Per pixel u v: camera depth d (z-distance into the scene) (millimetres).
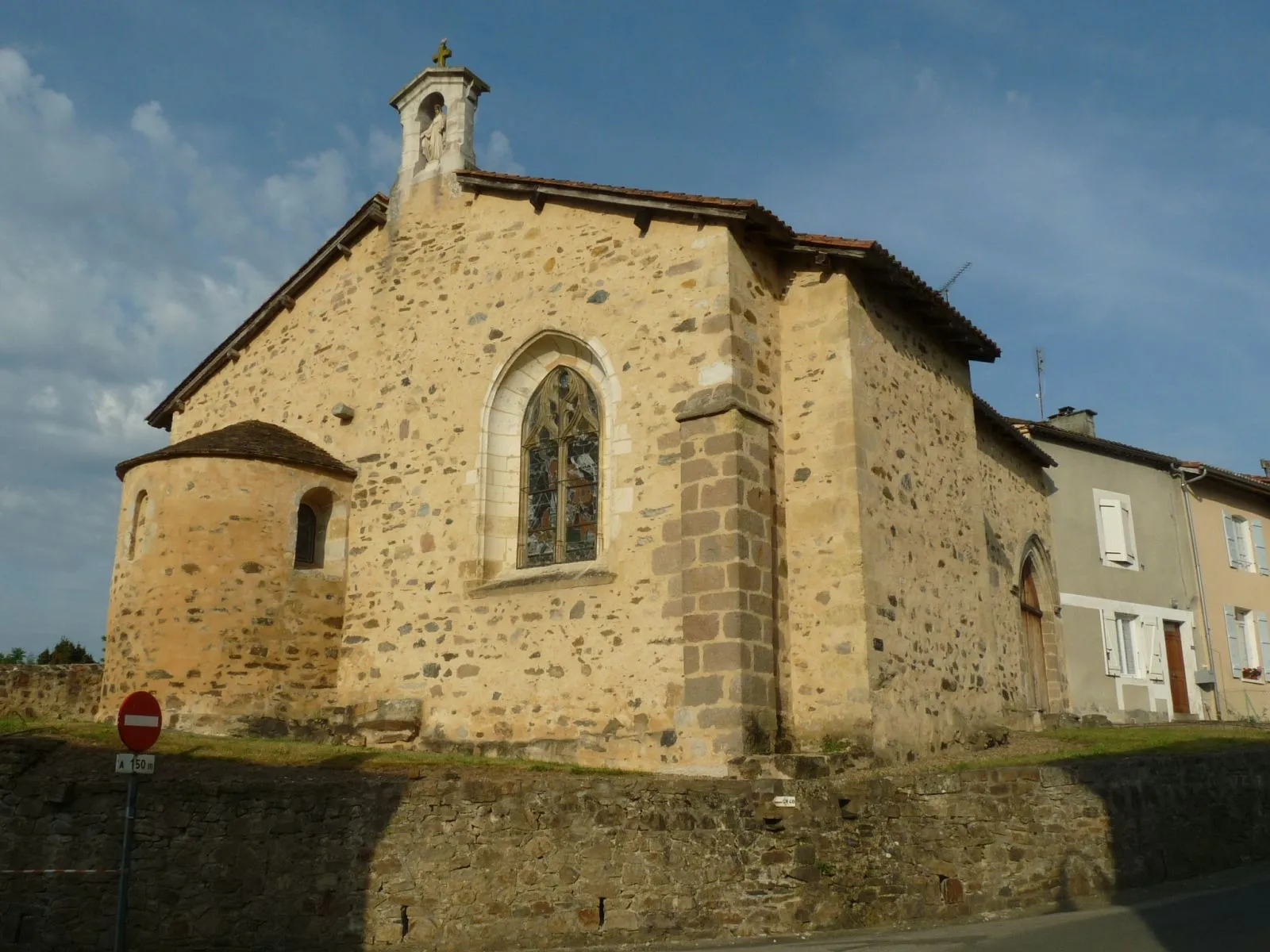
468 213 16094
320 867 9797
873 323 14289
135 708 8898
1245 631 26484
